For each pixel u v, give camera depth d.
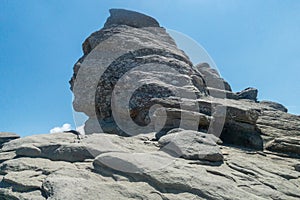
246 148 12.14
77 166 8.41
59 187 6.88
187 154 8.95
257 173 8.78
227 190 7.04
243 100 19.83
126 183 7.26
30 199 6.95
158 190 6.97
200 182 7.20
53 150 9.67
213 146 9.66
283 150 12.09
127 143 10.20
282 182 8.39
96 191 6.77
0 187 8.06
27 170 8.57
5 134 14.28
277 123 15.39
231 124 13.27
